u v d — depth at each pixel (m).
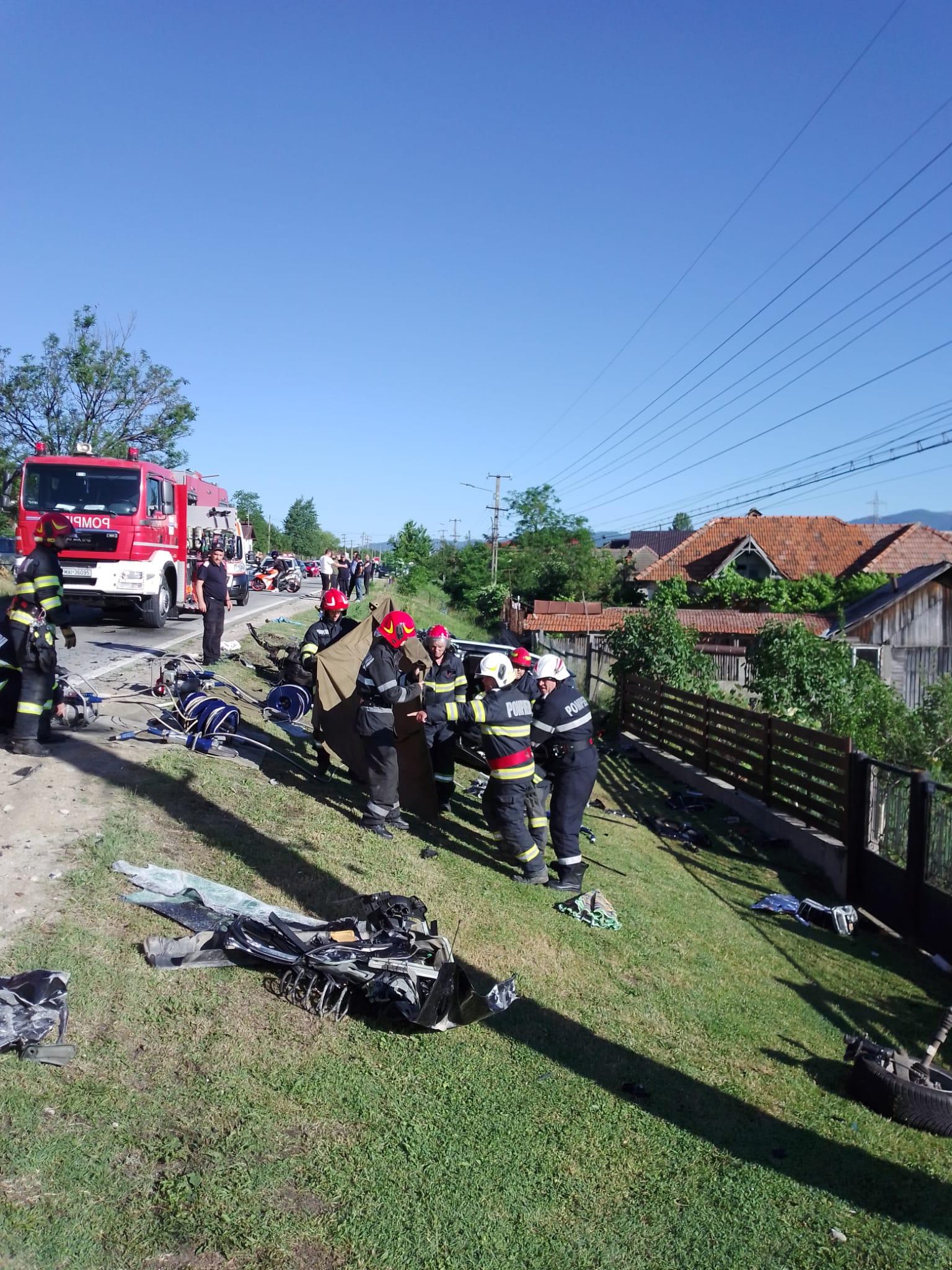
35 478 15.84
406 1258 3.49
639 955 7.09
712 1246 3.93
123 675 11.83
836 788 10.91
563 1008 5.84
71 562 15.87
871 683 18.73
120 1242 3.25
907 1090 5.32
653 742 17.62
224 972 5.09
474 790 10.69
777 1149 4.77
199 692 9.75
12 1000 4.13
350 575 32.41
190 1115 3.97
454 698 9.38
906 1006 7.53
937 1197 4.60
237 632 17.64
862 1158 4.87
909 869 9.28
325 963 5.02
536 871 7.95
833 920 9.25
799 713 18.19
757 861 11.22
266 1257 3.33
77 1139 3.66
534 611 39.94
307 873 6.71
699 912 8.75
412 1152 4.07
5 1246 3.11
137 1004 4.62
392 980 5.04
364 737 7.99
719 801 13.81
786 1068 5.82
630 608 39.31
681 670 19.03
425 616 39.62
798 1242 4.05
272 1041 4.62
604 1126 4.62
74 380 36.91
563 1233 3.81
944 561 29.45
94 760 8.05
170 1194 3.50
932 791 9.16
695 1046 5.83
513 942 6.61
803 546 44.16
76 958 4.83
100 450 36.38
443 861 7.90
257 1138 3.92
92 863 5.96
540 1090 4.81
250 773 8.74
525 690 8.70
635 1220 4.00
